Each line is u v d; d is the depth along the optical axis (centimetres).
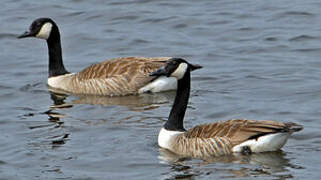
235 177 1381
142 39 2427
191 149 1505
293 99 1862
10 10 2734
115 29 2531
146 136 1633
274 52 2272
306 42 2334
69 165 1484
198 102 1864
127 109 1850
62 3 2789
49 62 2109
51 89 2064
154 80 2000
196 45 2362
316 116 1728
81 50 2380
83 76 2050
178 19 2581
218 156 1478
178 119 1587
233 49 2314
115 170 1452
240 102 1858
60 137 1644
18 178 1430
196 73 2116
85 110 1852
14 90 2041
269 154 1475
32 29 2103
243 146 1464
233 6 2697
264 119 1727
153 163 1479
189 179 1386
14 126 1731
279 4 2684
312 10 2602
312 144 1551
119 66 2027
